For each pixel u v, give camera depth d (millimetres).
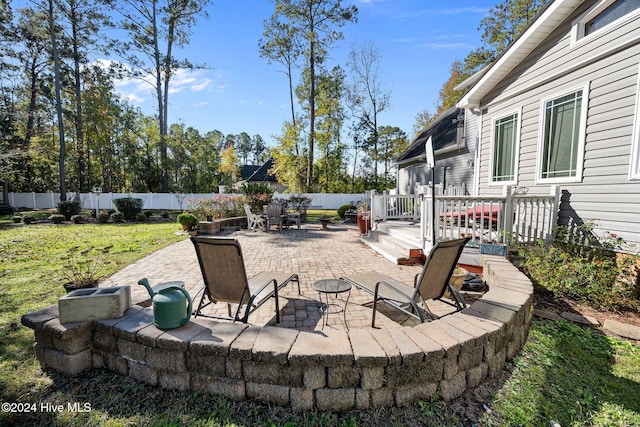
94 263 5676
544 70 5336
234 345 1966
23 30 17281
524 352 2643
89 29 18000
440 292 3113
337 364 1868
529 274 4254
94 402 2012
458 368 2035
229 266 2738
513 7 19156
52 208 21938
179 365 2082
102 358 2352
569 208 4895
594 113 4504
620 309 3625
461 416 1901
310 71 23312
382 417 1868
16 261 5840
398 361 1866
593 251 4324
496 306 2572
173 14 19703
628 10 4059
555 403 2068
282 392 1942
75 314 2301
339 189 27078
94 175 25688
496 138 6676
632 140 4012
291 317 3332
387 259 6141
